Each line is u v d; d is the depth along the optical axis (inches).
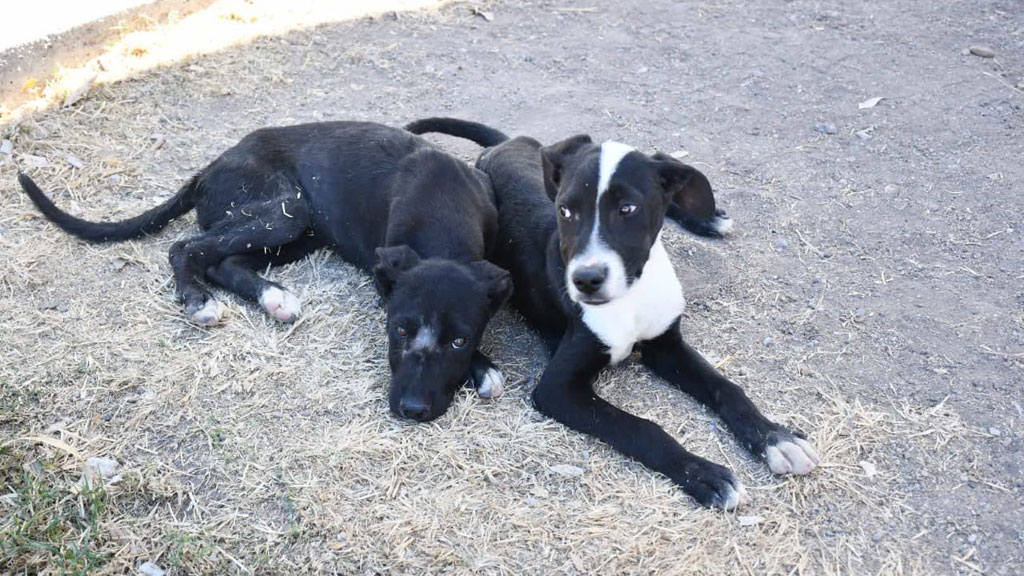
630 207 61.9
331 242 74.4
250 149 74.6
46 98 86.3
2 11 90.3
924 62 94.5
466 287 64.5
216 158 78.6
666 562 58.1
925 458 62.6
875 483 61.6
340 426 63.7
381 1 106.3
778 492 61.2
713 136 86.6
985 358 67.9
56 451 61.7
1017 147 84.0
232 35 97.0
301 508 59.7
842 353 68.6
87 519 59.2
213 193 73.9
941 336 69.3
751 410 63.8
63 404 64.1
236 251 72.2
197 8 99.4
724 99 91.0
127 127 84.7
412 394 63.1
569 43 99.3
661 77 94.1
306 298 71.1
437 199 69.7
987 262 74.3
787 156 84.2
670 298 66.1
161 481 60.8
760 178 82.0
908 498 60.9
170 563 57.8
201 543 58.4
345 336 68.9
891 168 82.6
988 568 58.0
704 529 59.4
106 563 57.7
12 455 61.3
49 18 90.3
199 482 61.1
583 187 62.1
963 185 80.6
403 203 69.9
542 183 72.7
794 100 90.5
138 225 73.8
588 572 57.7
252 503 60.3
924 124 86.8
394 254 65.8
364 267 73.4
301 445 62.6
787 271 74.1
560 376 64.8
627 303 64.4
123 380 65.2
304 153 74.6
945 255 75.0
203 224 74.6
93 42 91.4
